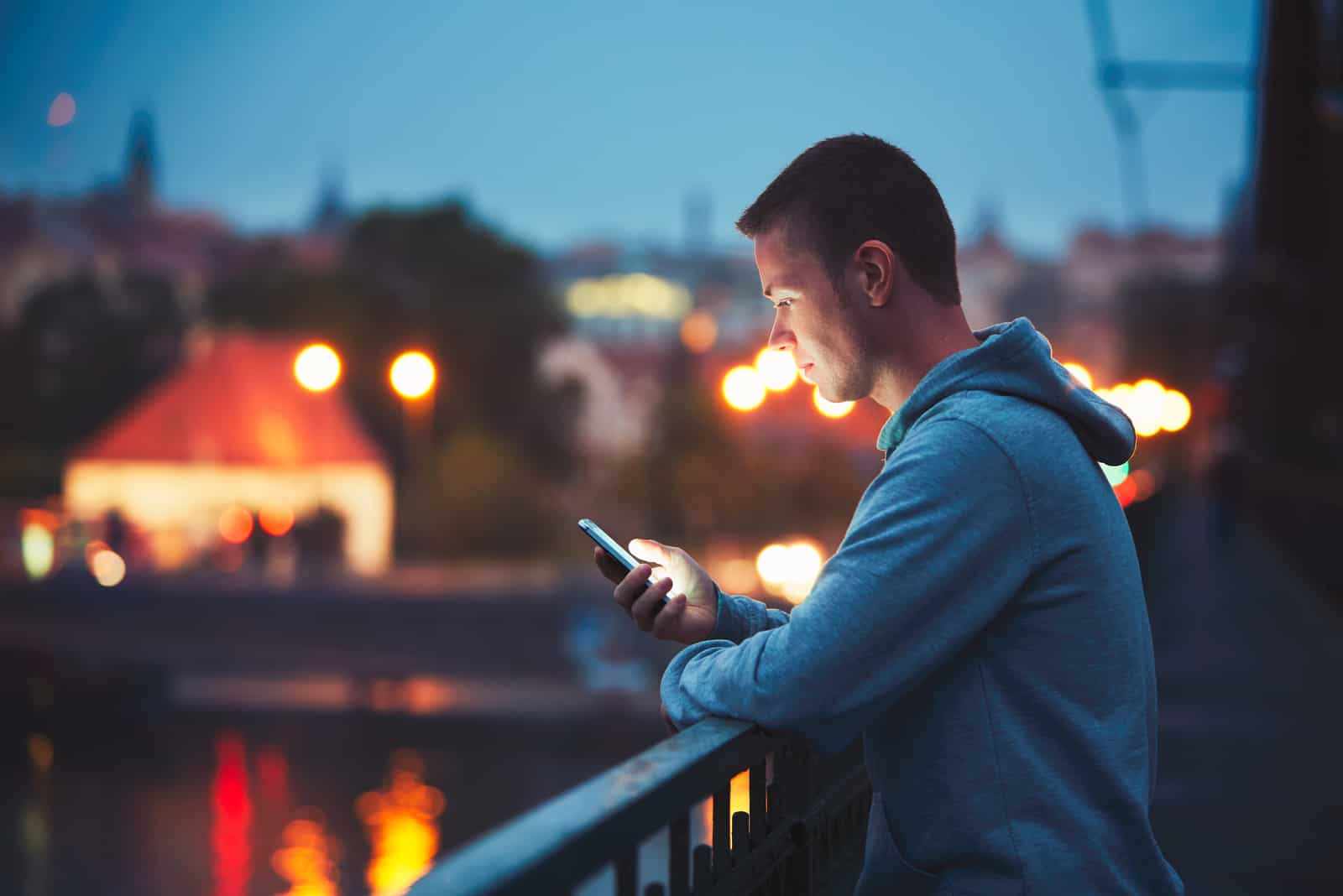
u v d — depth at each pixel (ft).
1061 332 435.12
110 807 85.76
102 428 231.50
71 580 107.14
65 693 97.14
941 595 4.61
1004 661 4.80
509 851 3.04
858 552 4.68
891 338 5.24
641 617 5.49
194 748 97.25
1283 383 80.79
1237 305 101.86
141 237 328.08
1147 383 75.25
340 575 144.87
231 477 167.12
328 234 369.30
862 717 4.67
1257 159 55.06
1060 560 4.75
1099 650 4.75
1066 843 4.64
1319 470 74.23
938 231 5.23
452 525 178.40
